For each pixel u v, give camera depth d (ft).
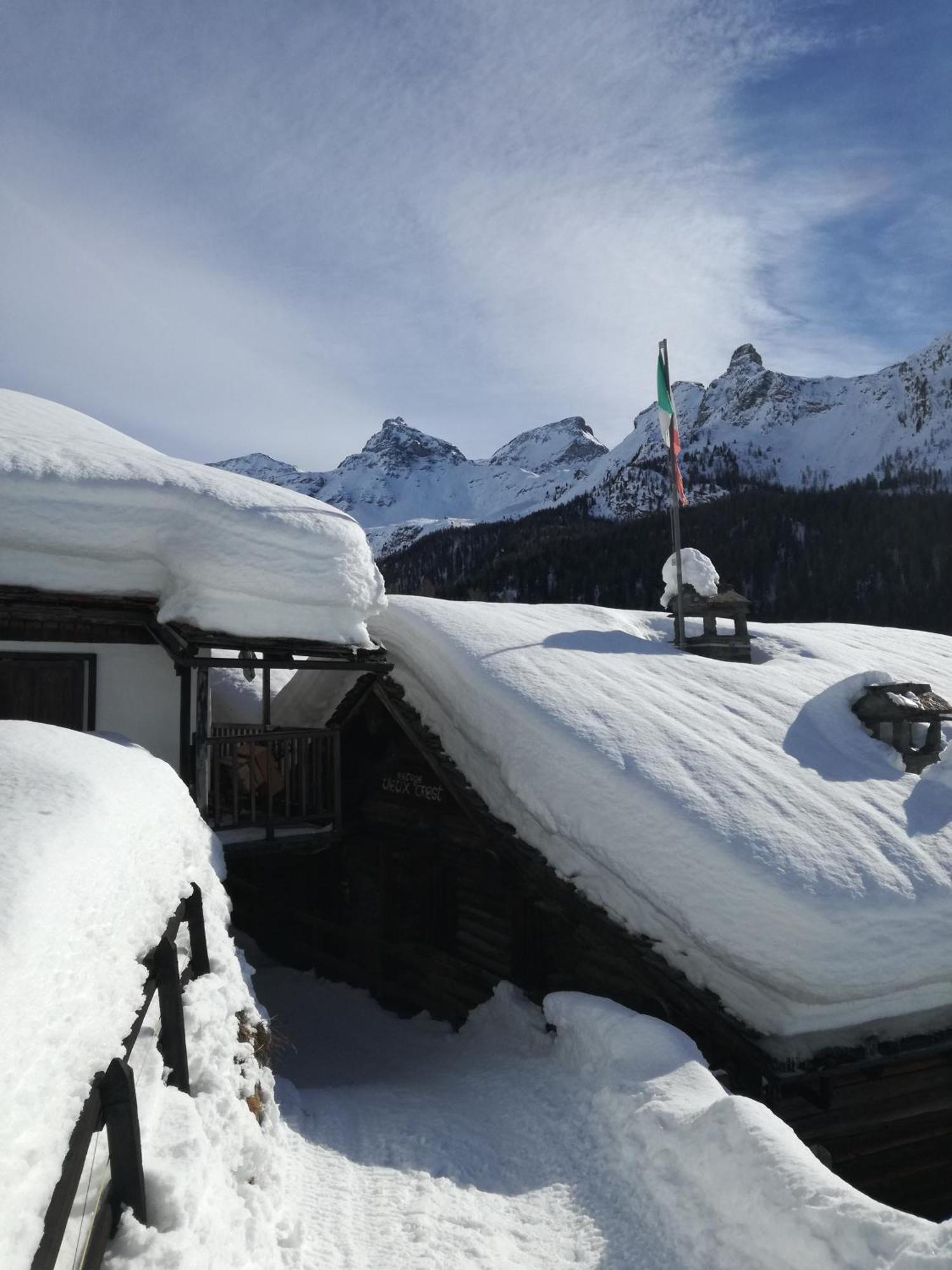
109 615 31.58
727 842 26.91
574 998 26.68
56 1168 8.11
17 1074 8.21
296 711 47.24
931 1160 27.78
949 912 26.08
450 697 37.42
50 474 30.37
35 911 10.26
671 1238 15.92
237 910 54.03
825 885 25.68
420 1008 39.04
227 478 36.27
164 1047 15.08
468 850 37.55
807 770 31.76
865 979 24.99
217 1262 11.62
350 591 33.40
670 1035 22.75
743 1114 16.97
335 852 46.52
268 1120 19.08
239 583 31.58
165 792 21.09
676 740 32.45
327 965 44.42
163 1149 12.63
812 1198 14.33
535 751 32.60
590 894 29.96
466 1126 22.71
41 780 15.52
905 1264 11.89
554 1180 19.11
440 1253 16.02
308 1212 17.15
